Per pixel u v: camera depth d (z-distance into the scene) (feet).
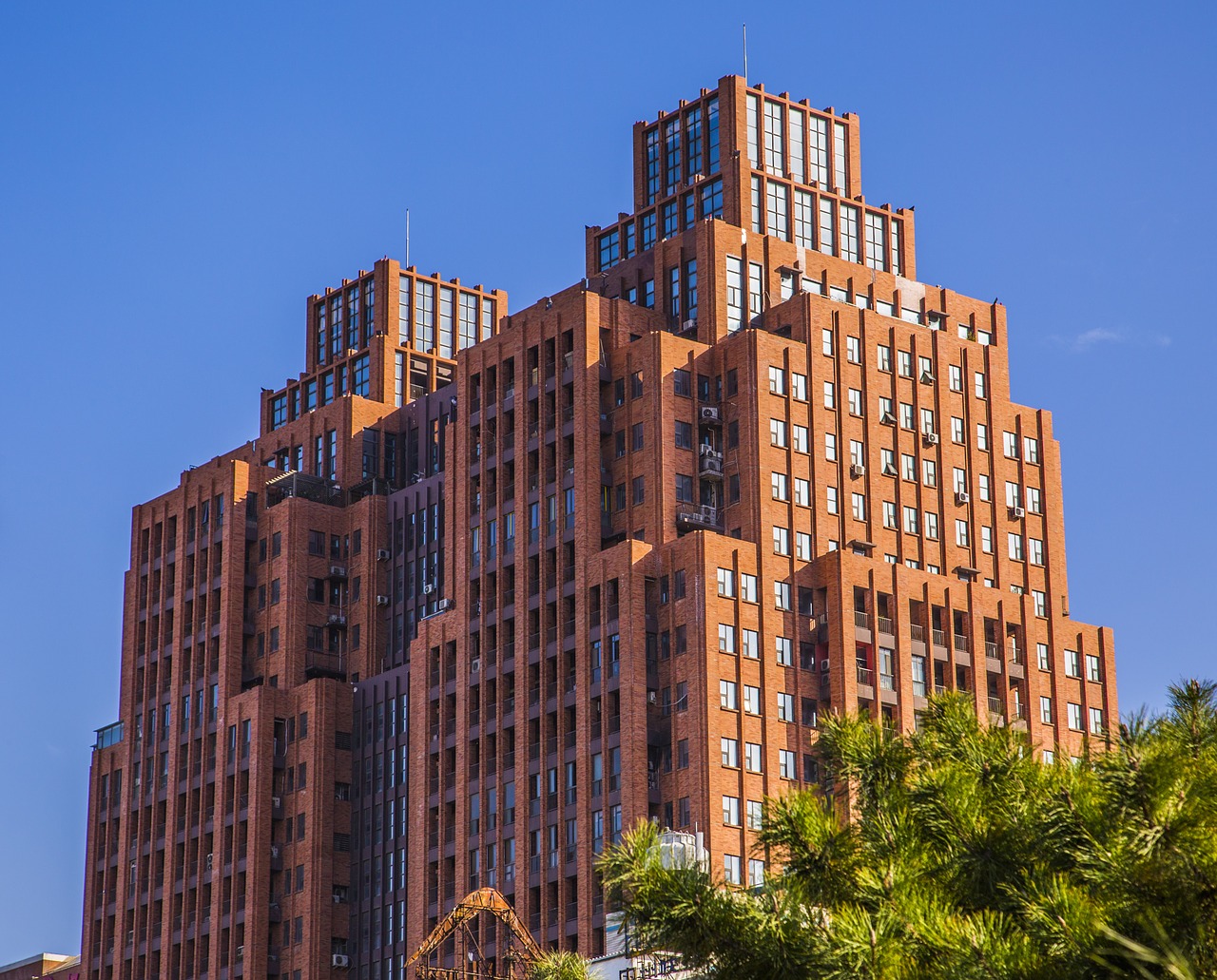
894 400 593.01
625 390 571.69
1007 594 581.53
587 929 517.96
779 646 538.06
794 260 601.21
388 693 634.43
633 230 639.76
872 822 149.59
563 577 558.97
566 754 540.93
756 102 629.51
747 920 143.54
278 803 644.27
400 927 608.19
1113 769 125.59
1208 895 120.78
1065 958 123.75
